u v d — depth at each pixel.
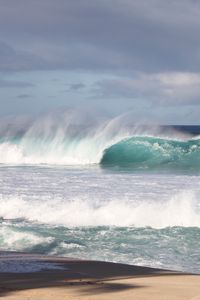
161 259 16.61
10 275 13.38
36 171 39.41
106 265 14.91
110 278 13.12
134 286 12.05
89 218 22.09
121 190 28.42
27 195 26.94
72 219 22.09
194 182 31.59
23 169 41.19
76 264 15.00
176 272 14.16
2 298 10.72
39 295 11.03
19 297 10.83
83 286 11.99
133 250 17.62
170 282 12.58
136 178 34.06
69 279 12.91
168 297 10.98
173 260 16.52
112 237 19.31
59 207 23.75
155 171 39.62
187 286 12.11
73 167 43.44
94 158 48.50
